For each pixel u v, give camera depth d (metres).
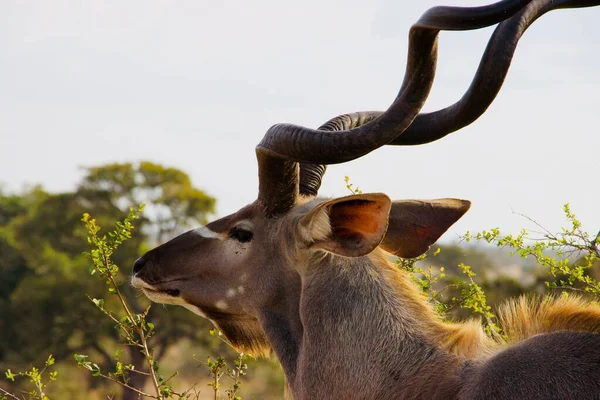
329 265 9.70
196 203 79.88
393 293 9.61
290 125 9.35
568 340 8.56
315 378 9.54
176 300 10.84
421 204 10.44
